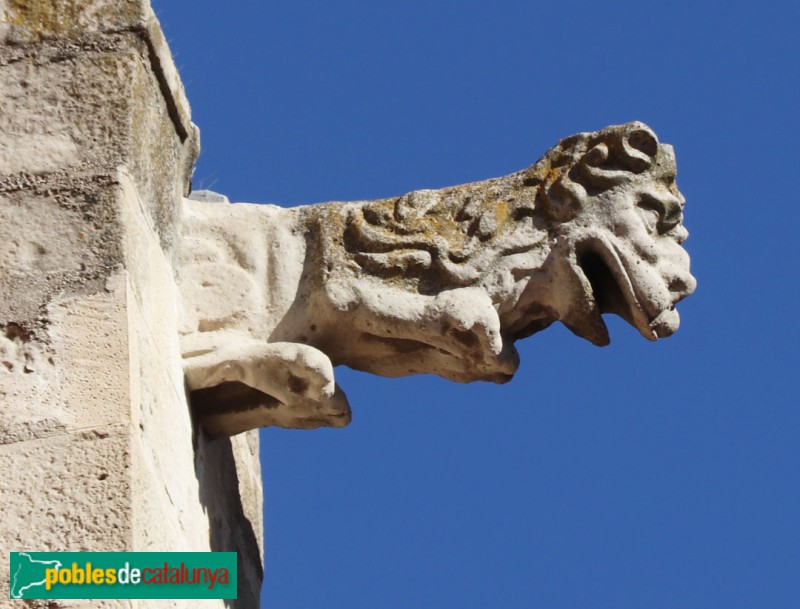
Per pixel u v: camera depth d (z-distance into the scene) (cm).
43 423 1031
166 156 1189
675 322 1174
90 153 1121
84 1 1166
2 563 990
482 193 1212
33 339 1061
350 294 1185
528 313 1191
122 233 1095
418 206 1215
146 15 1163
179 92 1207
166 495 1083
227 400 1191
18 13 1162
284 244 1218
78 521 1003
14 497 1009
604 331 1178
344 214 1223
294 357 1155
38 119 1132
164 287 1157
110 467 1018
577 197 1188
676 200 1191
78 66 1148
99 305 1070
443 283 1187
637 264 1171
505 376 1191
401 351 1198
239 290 1200
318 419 1183
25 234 1095
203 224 1227
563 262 1174
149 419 1075
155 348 1113
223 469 1272
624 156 1198
